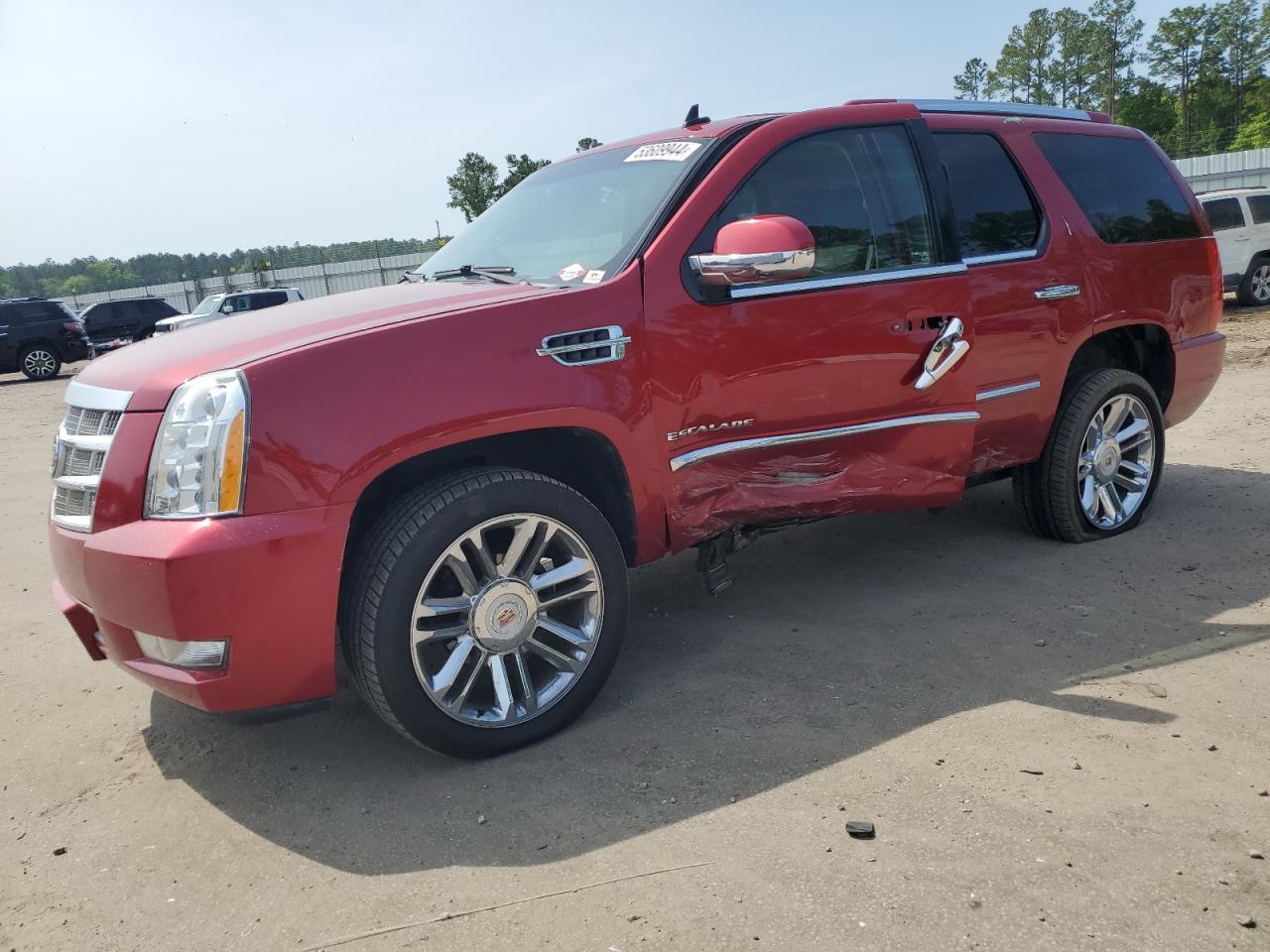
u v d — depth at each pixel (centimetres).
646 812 245
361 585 256
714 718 293
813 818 236
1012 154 415
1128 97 10112
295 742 301
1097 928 192
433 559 258
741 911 203
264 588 239
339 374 250
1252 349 1079
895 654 332
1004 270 393
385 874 228
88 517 257
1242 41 10181
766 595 401
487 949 198
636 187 336
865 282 336
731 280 291
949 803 239
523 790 260
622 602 298
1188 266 470
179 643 244
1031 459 423
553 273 323
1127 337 461
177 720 324
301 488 242
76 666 379
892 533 478
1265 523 457
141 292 4322
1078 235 422
